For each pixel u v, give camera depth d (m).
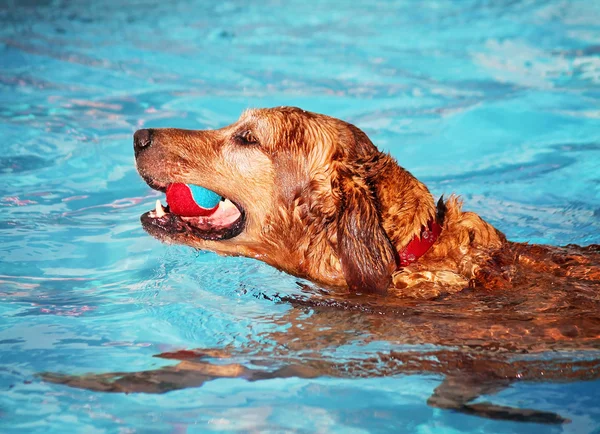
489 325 4.47
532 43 11.95
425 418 3.79
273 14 14.27
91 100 9.38
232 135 5.22
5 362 4.22
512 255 5.05
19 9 13.75
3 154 7.70
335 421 3.74
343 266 4.80
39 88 9.70
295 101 9.54
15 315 4.83
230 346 4.46
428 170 7.69
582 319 4.46
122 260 5.73
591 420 3.79
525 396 4.00
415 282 4.80
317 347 4.44
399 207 4.93
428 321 4.58
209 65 11.01
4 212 6.50
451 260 4.91
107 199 6.92
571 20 13.15
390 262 4.71
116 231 6.26
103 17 13.56
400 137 8.53
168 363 4.26
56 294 5.16
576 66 10.77
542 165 7.74
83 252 5.86
